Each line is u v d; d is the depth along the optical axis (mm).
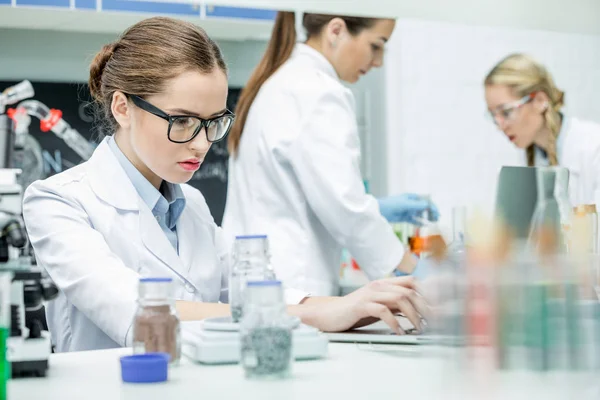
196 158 1611
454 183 4352
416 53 4281
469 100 4352
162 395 867
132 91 1590
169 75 1550
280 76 2520
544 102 3643
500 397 803
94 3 3580
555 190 1139
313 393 872
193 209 1866
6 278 968
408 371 1021
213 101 1575
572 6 3453
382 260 2422
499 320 836
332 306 1369
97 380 964
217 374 999
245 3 2820
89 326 1655
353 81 2752
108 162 1717
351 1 2625
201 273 1785
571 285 850
